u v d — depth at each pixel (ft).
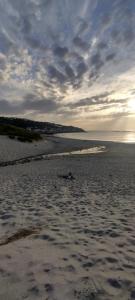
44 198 25.22
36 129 442.50
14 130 150.41
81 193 28.02
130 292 8.90
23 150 89.92
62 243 13.44
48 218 18.53
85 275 10.03
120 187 32.01
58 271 10.31
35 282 9.45
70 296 8.59
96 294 8.72
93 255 11.92
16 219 18.20
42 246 12.99
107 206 22.31
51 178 38.47
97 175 42.60
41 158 74.95
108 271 10.39
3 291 8.86
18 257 11.59
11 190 28.96
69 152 96.02
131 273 10.27
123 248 12.84
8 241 13.84
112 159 70.85
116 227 16.35
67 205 22.62
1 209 20.92
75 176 41.11
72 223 17.30
